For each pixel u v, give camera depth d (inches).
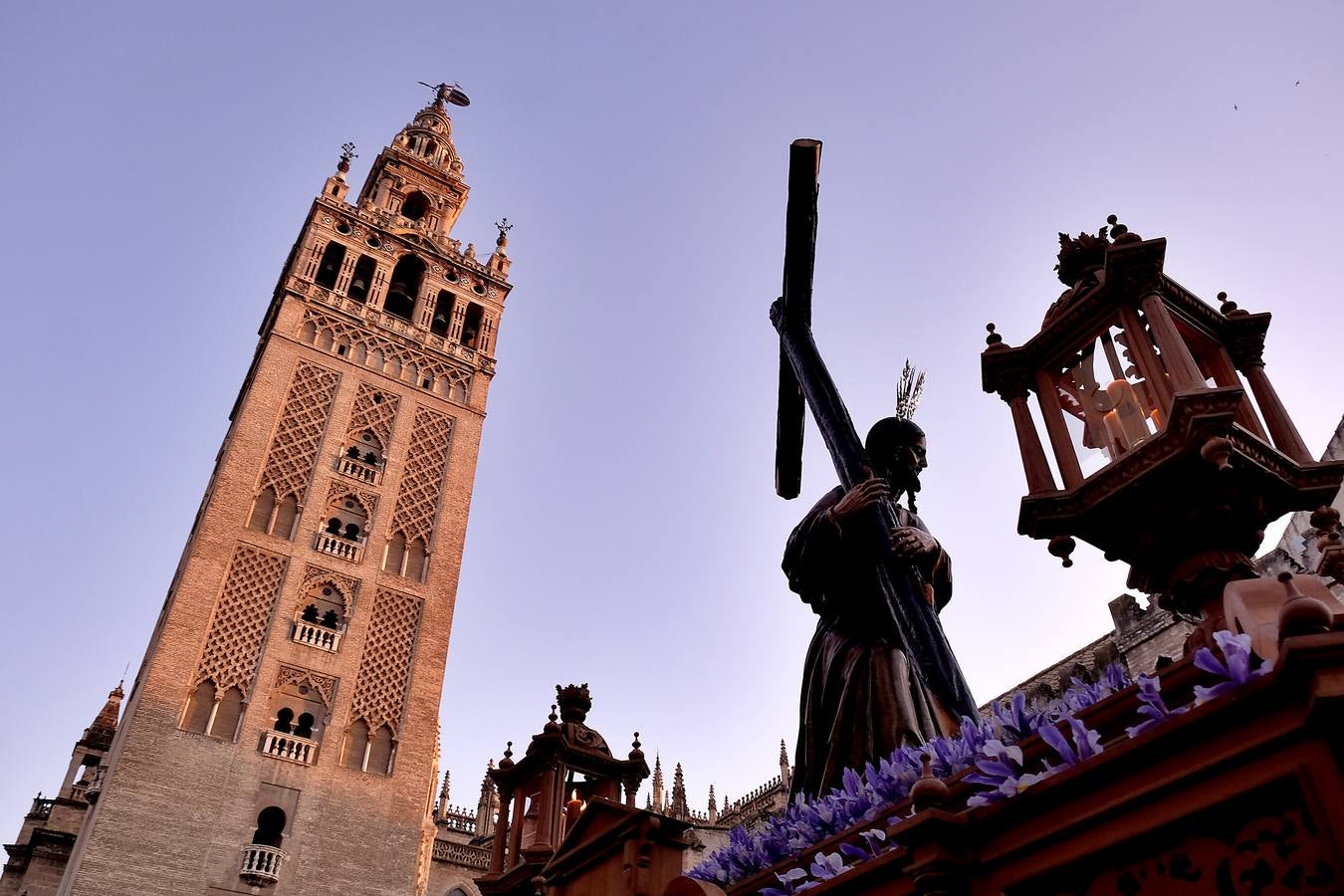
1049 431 191.3
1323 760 84.7
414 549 1517.0
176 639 1220.5
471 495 1626.5
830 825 169.2
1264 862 90.0
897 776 154.9
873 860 126.0
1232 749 91.3
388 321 1755.7
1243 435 158.9
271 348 1582.2
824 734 260.1
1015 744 137.0
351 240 1815.9
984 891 111.3
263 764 1187.9
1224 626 144.9
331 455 1521.9
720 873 186.5
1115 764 100.3
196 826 1101.7
